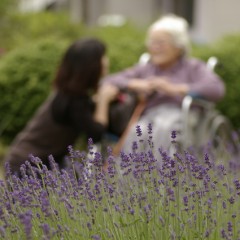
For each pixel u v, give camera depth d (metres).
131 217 5.56
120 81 10.39
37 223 5.45
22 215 4.58
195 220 5.46
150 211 5.46
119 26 21.41
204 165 6.61
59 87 9.48
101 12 31.88
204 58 15.58
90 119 9.44
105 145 9.86
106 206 5.66
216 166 6.69
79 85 9.38
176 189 5.82
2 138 15.19
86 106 9.48
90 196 5.52
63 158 9.75
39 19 21.94
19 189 5.76
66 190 5.75
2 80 14.80
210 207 5.48
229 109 15.50
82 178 6.00
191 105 10.66
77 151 6.21
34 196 5.75
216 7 24.84
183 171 5.71
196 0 26.03
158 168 5.98
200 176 5.73
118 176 6.28
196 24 26.06
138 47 15.52
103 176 5.77
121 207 5.70
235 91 15.46
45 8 35.91
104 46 9.66
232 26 24.47
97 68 9.50
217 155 8.64
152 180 5.96
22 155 9.53
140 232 5.39
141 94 10.56
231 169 6.75
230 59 15.54
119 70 14.91
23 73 14.80
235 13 24.41
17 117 14.99
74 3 33.84
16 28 21.95
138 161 5.95
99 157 5.92
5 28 21.73
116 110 10.02
